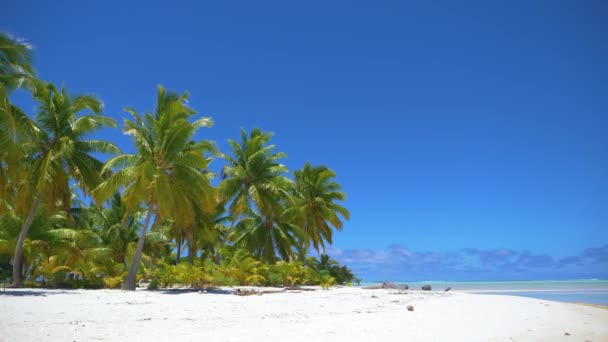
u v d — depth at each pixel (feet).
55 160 77.36
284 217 129.18
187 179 79.56
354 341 26.81
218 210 129.08
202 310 42.80
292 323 34.40
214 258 124.57
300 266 108.27
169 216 82.23
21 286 77.36
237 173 111.55
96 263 100.73
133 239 118.93
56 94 78.84
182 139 78.95
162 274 80.28
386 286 112.37
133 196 75.97
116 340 25.53
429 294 85.87
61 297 55.31
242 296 63.00
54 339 25.17
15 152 59.11
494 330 34.14
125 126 78.84
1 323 30.60
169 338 26.55
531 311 51.90
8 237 87.76
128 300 52.44
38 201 77.77
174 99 85.35
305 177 143.84
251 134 123.13
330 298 62.44
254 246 124.06
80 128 78.48
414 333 30.55
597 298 123.65
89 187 81.97
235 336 27.68
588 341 31.19
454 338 29.17
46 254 94.38
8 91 62.85
